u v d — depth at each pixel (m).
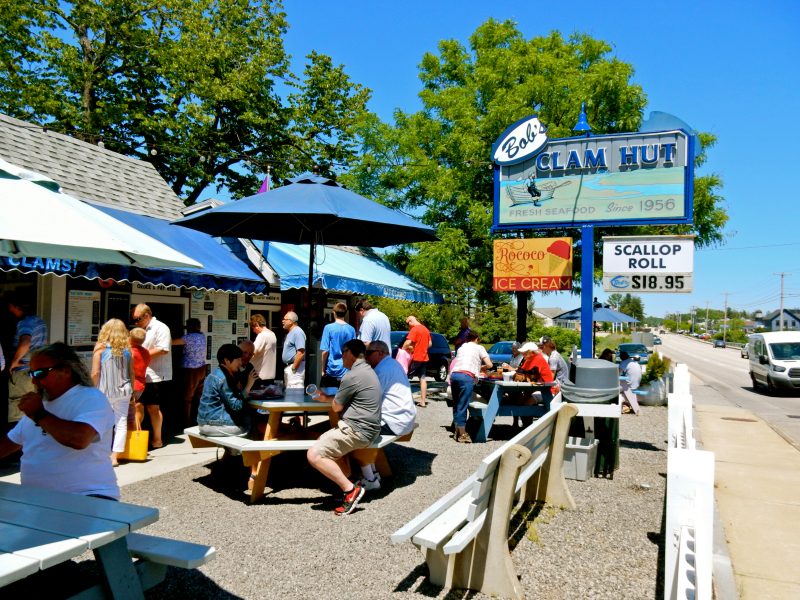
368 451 5.68
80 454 3.34
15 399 6.84
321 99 25.67
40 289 7.35
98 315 8.10
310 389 6.09
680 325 180.75
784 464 8.47
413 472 6.77
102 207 8.70
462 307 35.59
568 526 5.05
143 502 5.39
